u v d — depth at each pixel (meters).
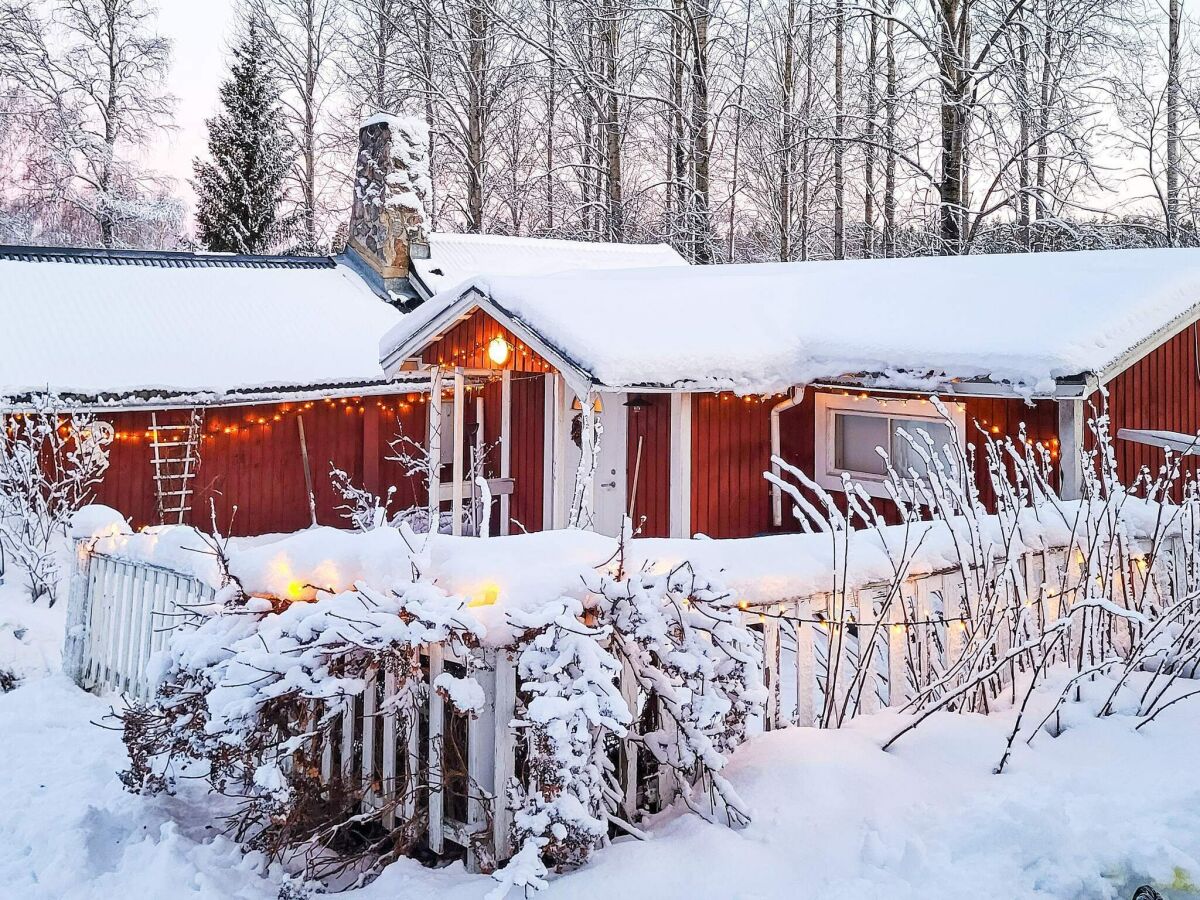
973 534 4.87
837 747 4.25
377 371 15.43
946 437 9.65
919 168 21.34
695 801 4.02
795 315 10.70
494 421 13.73
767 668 4.54
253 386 14.12
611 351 8.95
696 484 10.38
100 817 4.61
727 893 3.34
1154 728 4.47
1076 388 7.96
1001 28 20.27
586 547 4.31
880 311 10.27
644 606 3.73
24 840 4.57
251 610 4.25
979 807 3.74
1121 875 3.25
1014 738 4.43
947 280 10.92
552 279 10.88
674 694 3.79
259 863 4.02
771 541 4.71
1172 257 10.45
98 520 7.46
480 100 27.38
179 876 3.86
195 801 4.81
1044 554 5.47
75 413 12.84
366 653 3.88
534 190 29.91
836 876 3.41
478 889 3.52
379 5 28.73
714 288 11.43
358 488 16.09
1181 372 9.70
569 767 3.41
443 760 3.97
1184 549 5.53
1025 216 21.84
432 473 11.98
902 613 4.89
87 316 14.34
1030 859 3.38
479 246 20.59
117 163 27.58
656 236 27.78
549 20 25.61
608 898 3.33
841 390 10.41
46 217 28.39
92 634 7.34
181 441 14.09
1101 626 5.23
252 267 18.00
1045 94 21.28
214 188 31.34
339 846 4.23
